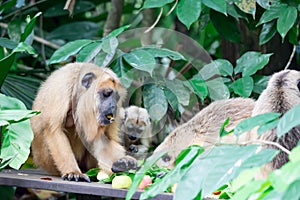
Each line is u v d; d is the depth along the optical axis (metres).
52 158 4.36
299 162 2.12
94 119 4.21
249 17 5.54
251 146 2.54
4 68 4.74
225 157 2.52
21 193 7.21
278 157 3.35
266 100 3.53
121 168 4.08
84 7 7.34
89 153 4.62
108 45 4.49
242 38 5.96
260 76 5.31
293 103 3.48
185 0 4.57
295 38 5.15
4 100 4.25
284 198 2.11
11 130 4.09
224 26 5.51
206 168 2.55
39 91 4.54
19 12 6.43
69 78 4.38
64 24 7.78
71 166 4.23
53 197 6.98
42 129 4.38
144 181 3.58
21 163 4.00
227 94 4.58
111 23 6.44
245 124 2.71
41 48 6.95
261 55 5.07
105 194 3.63
